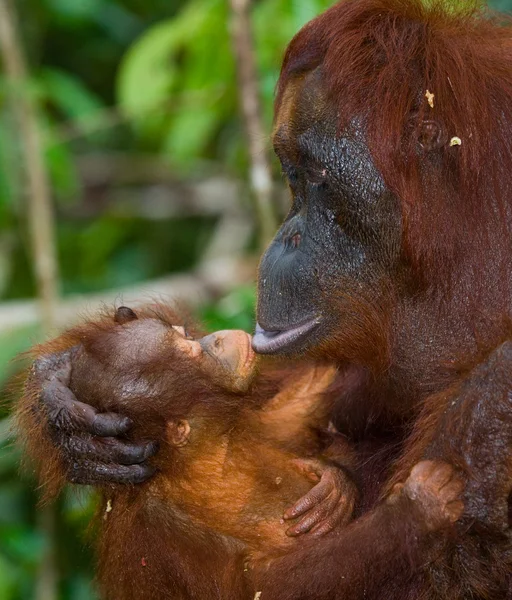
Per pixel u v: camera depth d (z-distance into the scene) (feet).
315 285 25.35
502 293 24.39
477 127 24.22
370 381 26.99
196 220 57.26
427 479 22.47
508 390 22.11
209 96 43.80
